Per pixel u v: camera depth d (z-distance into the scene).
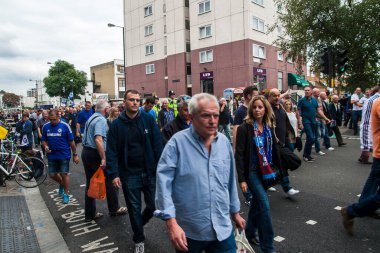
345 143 10.96
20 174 7.84
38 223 5.09
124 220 5.09
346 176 6.91
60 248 4.14
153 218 5.11
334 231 4.18
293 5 18.38
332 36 17.78
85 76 69.06
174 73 35.47
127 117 3.91
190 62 34.94
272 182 3.71
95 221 5.09
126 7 41.97
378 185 4.11
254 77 29.20
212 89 31.56
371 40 16.67
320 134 10.37
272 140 3.75
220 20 30.22
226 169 2.34
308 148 8.63
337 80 18.17
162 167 2.26
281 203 5.36
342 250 3.65
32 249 4.11
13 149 10.88
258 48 29.70
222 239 2.23
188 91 34.94
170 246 4.05
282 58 33.06
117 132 3.88
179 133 2.34
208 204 2.22
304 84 34.97
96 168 4.98
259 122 3.74
